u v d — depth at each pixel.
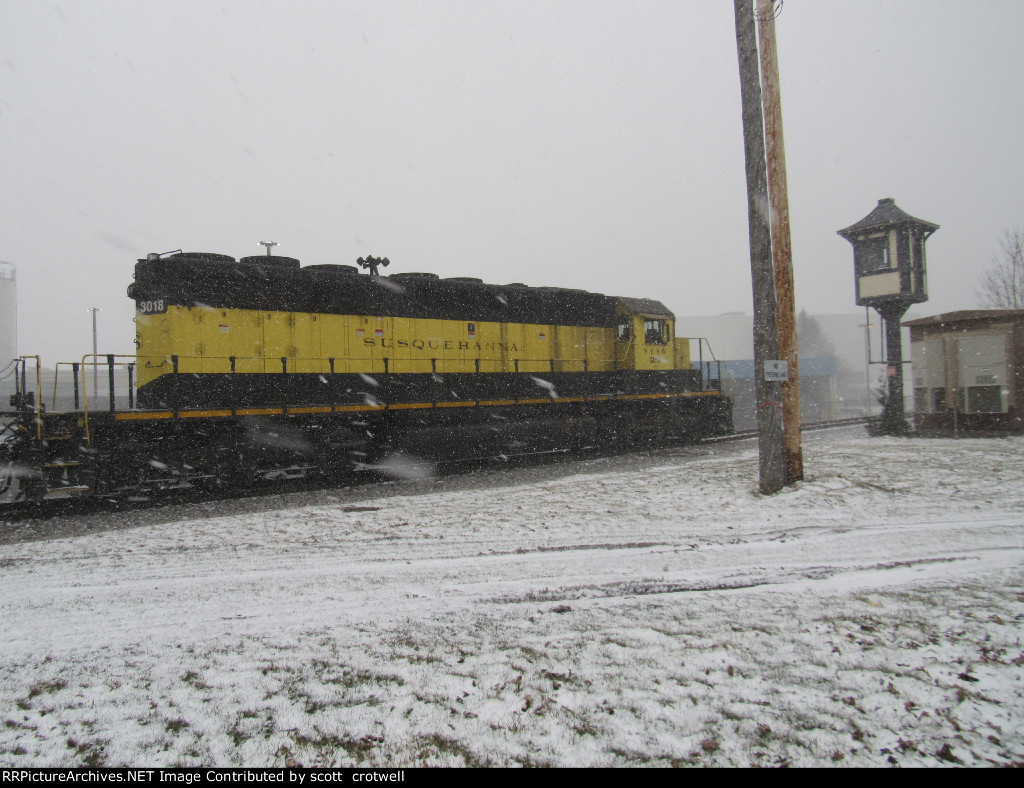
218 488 11.83
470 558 7.00
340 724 3.60
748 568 6.36
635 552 7.10
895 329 19.69
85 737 3.54
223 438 11.69
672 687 3.86
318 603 5.65
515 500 10.42
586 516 9.01
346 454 13.38
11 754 3.39
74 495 10.72
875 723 3.42
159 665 4.43
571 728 3.47
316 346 13.31
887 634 4.50
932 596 5.25
